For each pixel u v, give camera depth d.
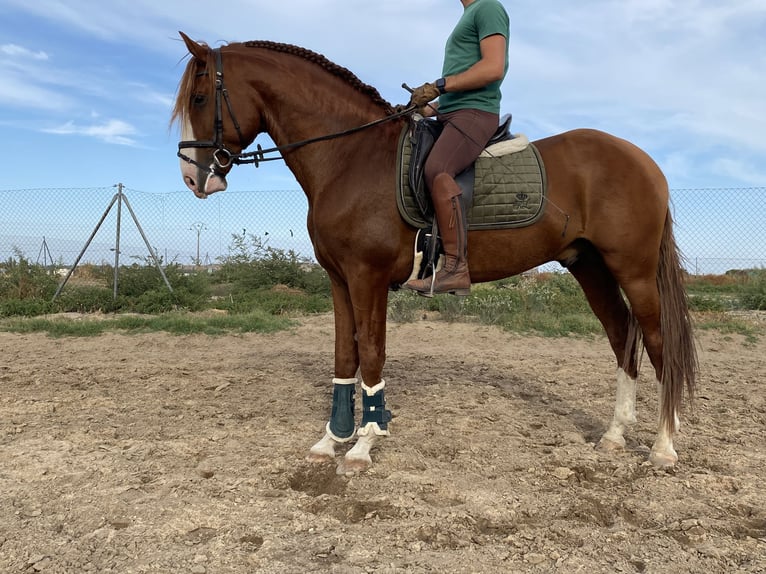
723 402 5.02
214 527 2.54
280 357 7.00
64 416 4.32
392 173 3.21
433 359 6.93
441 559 2.26
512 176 3.30
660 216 3.38
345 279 3.35
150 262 11.71
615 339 3.82
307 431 3.97
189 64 3.35
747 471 3.26
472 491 2.91
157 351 7.36
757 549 2.37
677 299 3.44
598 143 3.44
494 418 4.31
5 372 5.92
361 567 2.21
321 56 3.51
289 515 2.63
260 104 3.39
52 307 10.20
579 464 3.35
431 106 3.61
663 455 3.38
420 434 3.88
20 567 2.22
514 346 7.94
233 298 11.90
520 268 3.49
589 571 2.21
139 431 3.96
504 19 3.27
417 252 3.19
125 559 2.27
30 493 2.85
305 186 3.47
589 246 3.58
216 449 3.57
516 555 2.32
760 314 11.01
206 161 3.37
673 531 2.54
